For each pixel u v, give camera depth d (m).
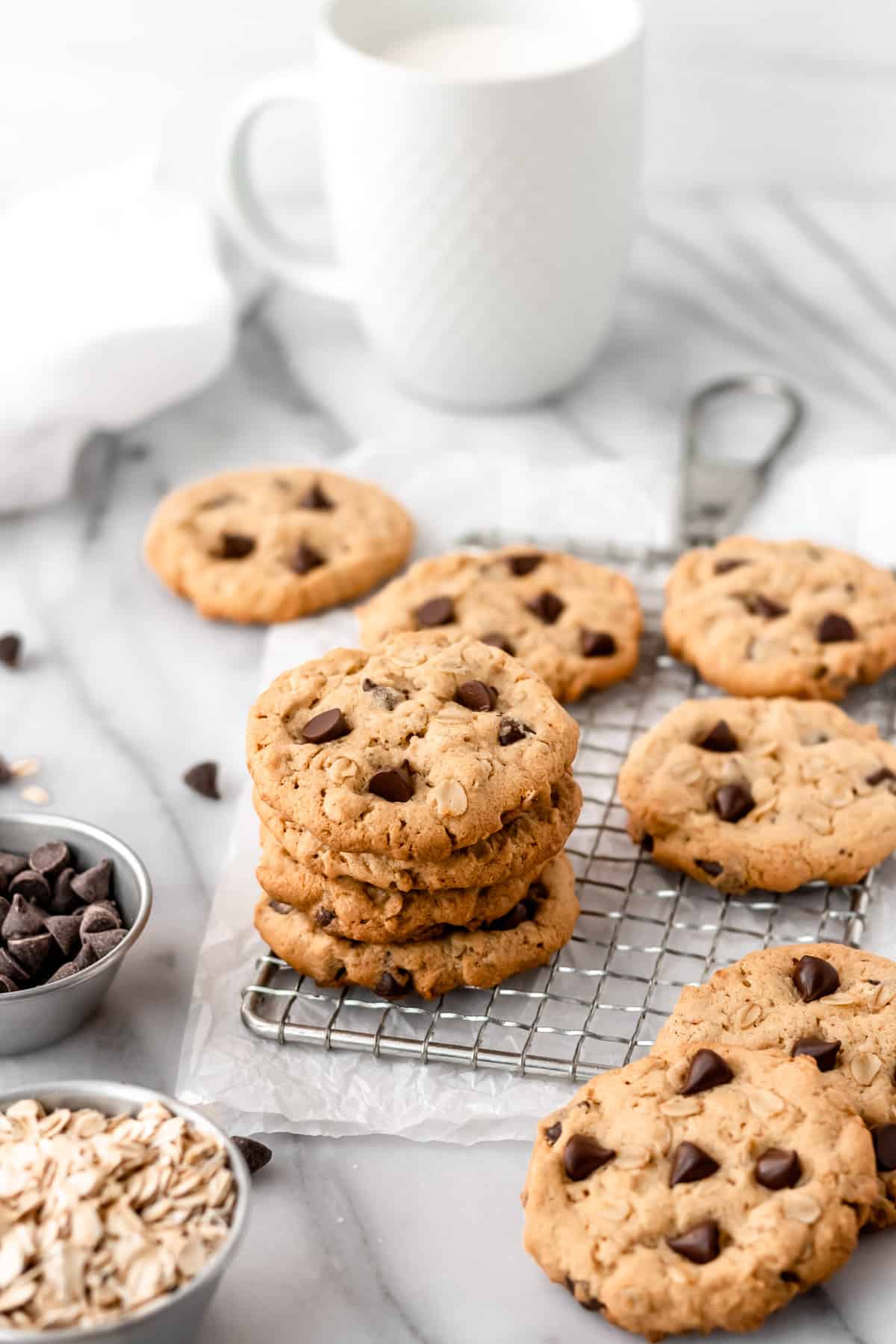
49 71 1.02
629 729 0.83
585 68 0.87
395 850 0.72
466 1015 0.74
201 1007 0.75
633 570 0.89
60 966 0.75
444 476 0.92
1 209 1.03
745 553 0.87
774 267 1.03
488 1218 0.71
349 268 0.93
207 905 0.79
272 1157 0.72
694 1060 0.71
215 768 0.82
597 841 0.79
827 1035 0.72
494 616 0.84
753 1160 0.69
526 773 0.73
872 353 0.99
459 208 0.89
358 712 0.75
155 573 0.90
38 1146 0.69
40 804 0.81
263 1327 0.69
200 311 0.92
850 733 0.80
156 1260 0.67
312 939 0.75
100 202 0.97
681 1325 0.67
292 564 0.87
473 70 0.89
